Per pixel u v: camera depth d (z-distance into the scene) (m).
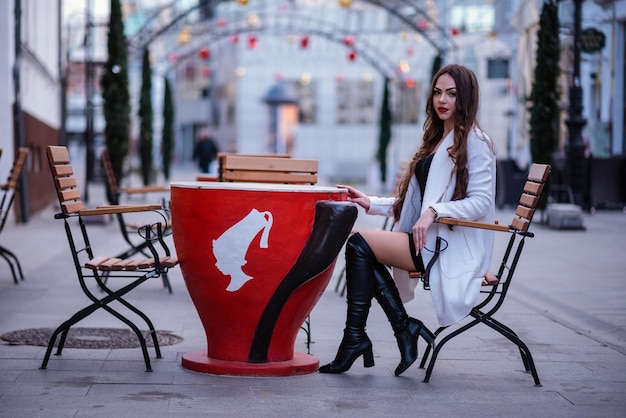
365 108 57.34
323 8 50.59
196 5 27.88
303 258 5.74
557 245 14.78
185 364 6.02
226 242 5.70
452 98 5.87
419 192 6.01
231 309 5.84
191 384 5.62
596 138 24.92
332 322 7.93
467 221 5.63
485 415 5.12
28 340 6.82
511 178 23.73
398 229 6.05
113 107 20.03
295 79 57.47
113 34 20.09
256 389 5.55
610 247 14.48
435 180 5.83
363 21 51.44
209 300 5.85
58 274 10.58
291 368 5.90
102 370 5.94
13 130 17.31
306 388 5.60
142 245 9.55
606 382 5.97
